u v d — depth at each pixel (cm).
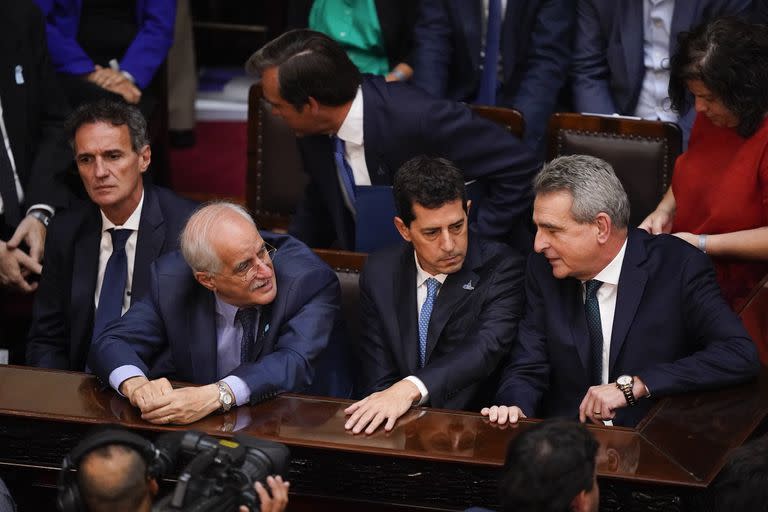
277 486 816
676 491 929
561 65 1669
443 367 1099
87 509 781
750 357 1051
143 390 1025
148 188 1325
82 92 1759
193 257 1077
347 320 1266
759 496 795
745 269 1277
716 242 1234
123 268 1305
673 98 1220
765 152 1208
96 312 1307
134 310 1155
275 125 1598
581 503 777
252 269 1088
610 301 1134
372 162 1323
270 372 1054
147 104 1839
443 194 1095
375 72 1755
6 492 955
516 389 1127
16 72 1572
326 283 1162
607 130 1462
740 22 1148
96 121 1265
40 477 1058
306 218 1464
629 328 1116
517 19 1666
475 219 1360
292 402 1052
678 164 1299
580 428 787
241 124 2311
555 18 1659
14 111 1572
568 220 1080
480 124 1307
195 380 1147
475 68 1689
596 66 1669
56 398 1054
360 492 995
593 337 1138
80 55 1791
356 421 1019
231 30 2498
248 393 1037
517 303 1171
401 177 1114
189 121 2206
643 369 1106
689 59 1160
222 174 2125
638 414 1102
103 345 1101
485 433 1002
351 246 1417
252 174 1622
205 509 773
